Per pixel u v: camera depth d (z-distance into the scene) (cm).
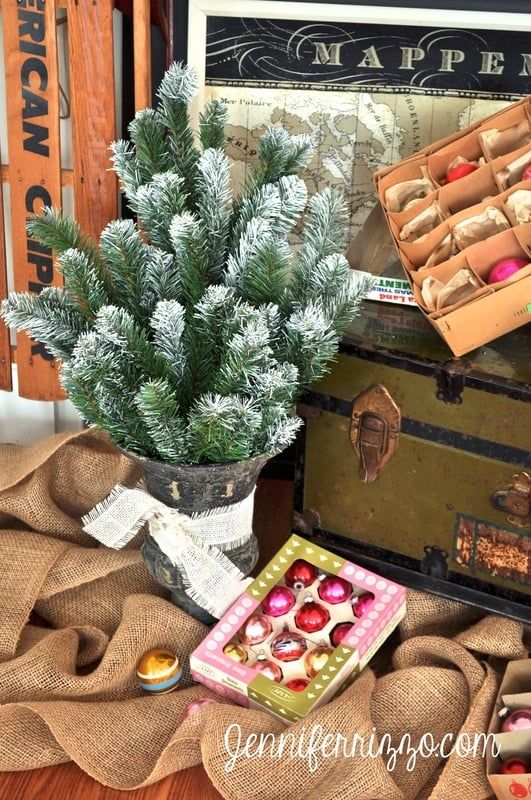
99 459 186
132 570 175
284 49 178
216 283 155
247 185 161
